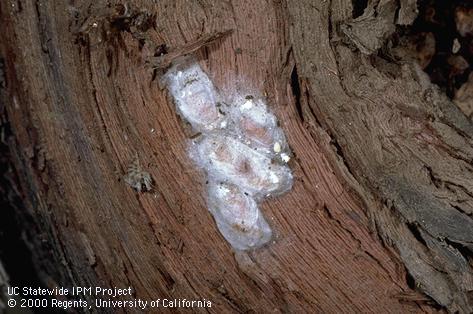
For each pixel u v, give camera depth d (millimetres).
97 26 186
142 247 191
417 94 187
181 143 189
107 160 190
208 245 190
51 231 197
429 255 188
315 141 187
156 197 190
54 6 186
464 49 194
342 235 188
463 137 187
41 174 194
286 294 190
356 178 187
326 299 191
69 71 188
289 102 187
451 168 186
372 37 186
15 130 193
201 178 189
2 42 190
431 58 194
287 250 190
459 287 188
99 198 191
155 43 187
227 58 188
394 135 186
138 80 187
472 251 189
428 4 195
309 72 186
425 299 189
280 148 188
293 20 185
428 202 187
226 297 191
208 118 188
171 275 191
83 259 195
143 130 189
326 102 186
